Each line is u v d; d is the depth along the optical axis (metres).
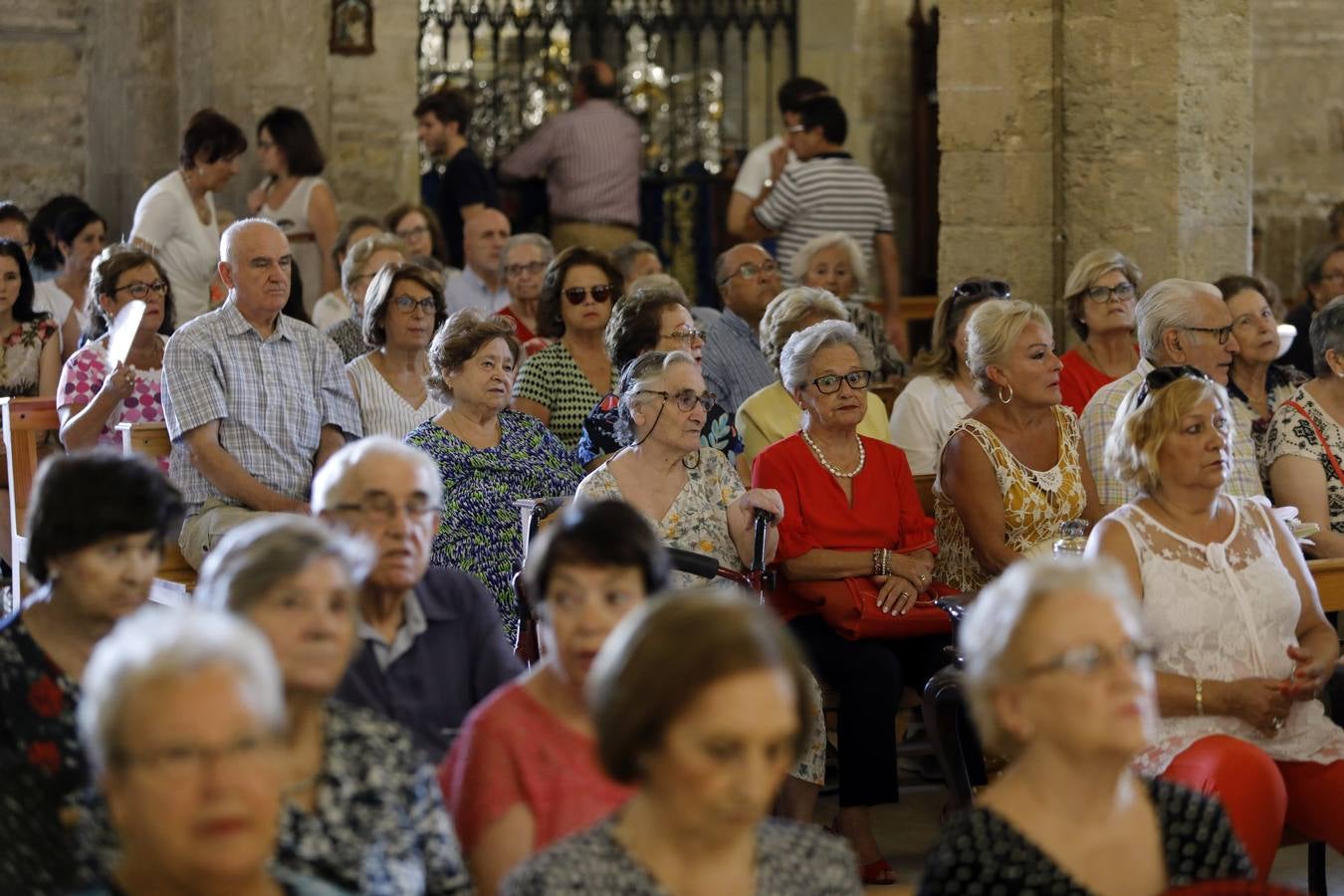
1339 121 16.25
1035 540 7.55
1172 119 10.72
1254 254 16.25
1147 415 6.10
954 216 11.23
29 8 15.27
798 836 3.81
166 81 14.68
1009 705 4.11
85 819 4.04
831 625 7.39
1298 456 8.18
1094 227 10.94
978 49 11.04
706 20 17.86
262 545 4.20
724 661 3.43
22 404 9.06
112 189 15.13
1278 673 6.07
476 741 4.57
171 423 8.29
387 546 5.04
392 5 14.77
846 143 17.62
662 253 17.61
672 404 7.12
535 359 9.52
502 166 16.08
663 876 3.59
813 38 17.66
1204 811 4.29
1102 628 4.03
